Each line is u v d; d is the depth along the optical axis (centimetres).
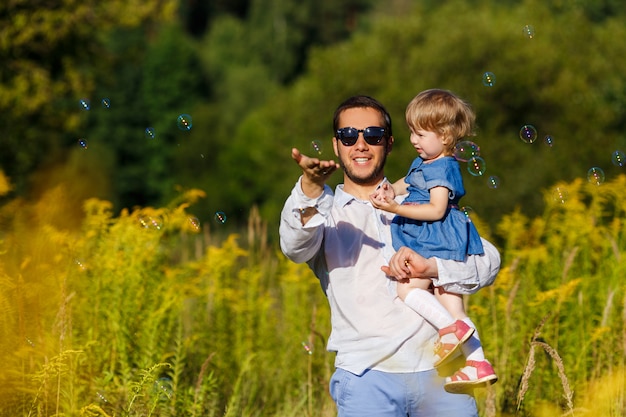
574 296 707
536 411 607
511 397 602
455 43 2708
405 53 2886
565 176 2475
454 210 444
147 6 2516
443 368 427
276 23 8375
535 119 2656
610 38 2923
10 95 2286
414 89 2675
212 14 10019
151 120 6141
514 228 842
